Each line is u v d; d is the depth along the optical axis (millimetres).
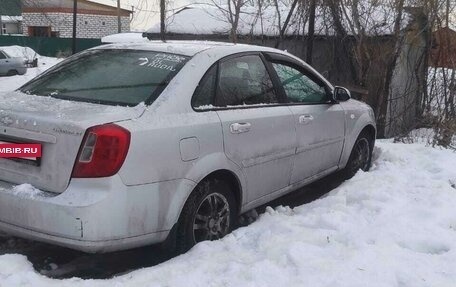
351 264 3568
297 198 5762
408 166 6387
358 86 9312
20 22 47625
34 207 3379
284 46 10141
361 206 4809
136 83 3938
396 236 4098
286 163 4836
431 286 3363
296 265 3572
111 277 3701
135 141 3422
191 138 3775
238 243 4000
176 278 3346
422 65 9352
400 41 8906
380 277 3430
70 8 49875
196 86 3984
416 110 9398
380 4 9055
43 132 3451
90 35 53875
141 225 3502
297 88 5156
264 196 4645
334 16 9336
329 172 5680
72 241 3314
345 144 5852
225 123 4074
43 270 3824
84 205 3268
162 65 4090
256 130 4383
